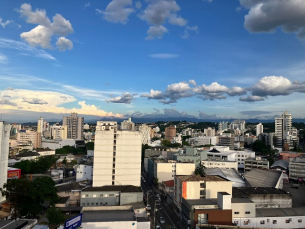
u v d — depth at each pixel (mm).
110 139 110562
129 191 96625
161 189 138625
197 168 151000
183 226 83500
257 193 97875
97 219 60594
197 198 92438
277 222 80750
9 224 65562
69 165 195250
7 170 111750
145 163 194000
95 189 99125
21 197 82812
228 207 75250
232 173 149000
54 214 58688
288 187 148250
